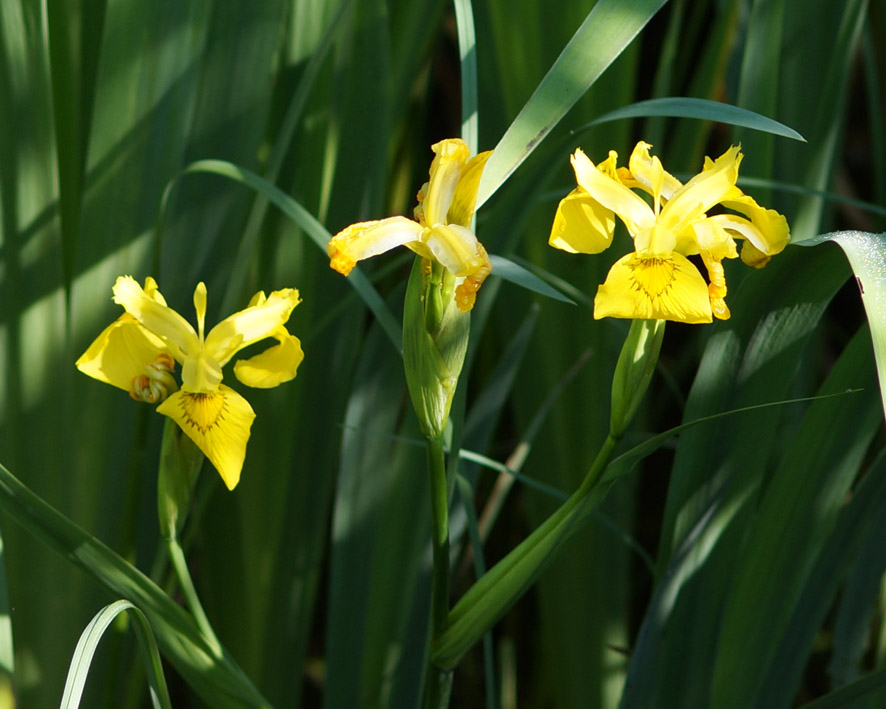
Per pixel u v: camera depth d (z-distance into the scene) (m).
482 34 1.76
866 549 1.63
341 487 1.69
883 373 1.45
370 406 1.69
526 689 2.13
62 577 1.65
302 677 1.74
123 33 1.62
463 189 1.49
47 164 1.63
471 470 1.69
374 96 1.68
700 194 1.48
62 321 1.64
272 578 1.71
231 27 1.65
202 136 1.66
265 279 1.69
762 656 1.61
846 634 1.65
